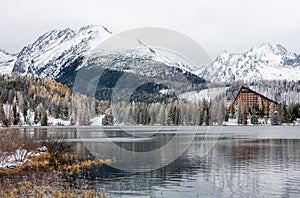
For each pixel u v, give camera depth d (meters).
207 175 16.72
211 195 12.94
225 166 19.66
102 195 12.34
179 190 13.64
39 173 16.97
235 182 15.16
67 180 15.31
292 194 13.12
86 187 13.93
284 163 21.08
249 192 13.44
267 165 20.27
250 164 20.66
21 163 19.58
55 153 21.31
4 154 20.03
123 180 15.26
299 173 17.50
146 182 14.88
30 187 13.85
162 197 12.54
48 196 12.39
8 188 13.63
